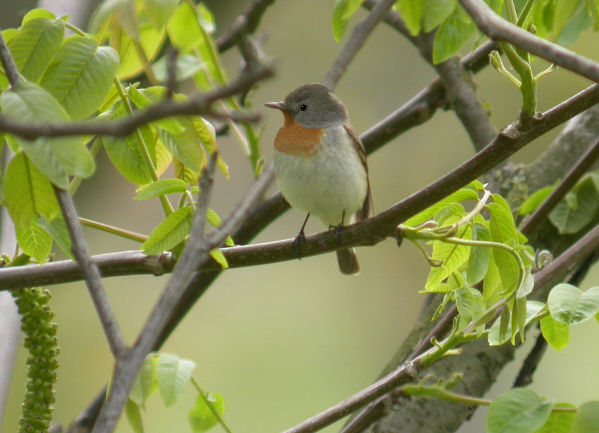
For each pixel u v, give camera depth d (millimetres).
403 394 6113
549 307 5332
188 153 5535
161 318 3502
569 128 8633
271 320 14953
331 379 14492
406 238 5719
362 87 16453
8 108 4215
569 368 13555
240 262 5934
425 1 5094
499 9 5602
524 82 5109
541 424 5137
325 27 16281
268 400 14023
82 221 6008
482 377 7230
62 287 14562
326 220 9195
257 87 6719
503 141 5293
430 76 16453
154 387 5652
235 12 13969
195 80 5094
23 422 5902
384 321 15281
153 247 5629
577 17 5750
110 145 5910
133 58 5461
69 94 5059
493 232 5863
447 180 5453
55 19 5152
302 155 8820
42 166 4172
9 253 6762
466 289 5730
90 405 7551
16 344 6703
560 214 8016
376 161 16047
